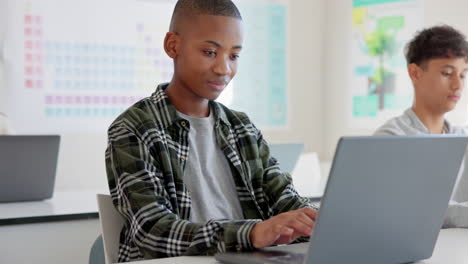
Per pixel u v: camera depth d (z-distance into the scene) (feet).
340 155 3.22
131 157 4.49
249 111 15.51
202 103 5.03
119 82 13.87
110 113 13.82
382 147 3.40
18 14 12.78
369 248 3.67
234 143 5.15
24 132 12.92
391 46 14.84
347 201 3.40
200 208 4.80
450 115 12.55
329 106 16.48
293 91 16.16
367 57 15.44
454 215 5.42
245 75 15.42
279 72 15.93
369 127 15.44
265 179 5.22
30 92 12.96
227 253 3.93
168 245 4.16
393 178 3.56
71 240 7.36
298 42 16.19
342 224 3.44
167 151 4.71
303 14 16.25
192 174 4.84
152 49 14.19
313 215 4.03
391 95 14.88
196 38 4.72
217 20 4.70
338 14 16.17
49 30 13.08
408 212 3.77
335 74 16.29
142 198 4.33
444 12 13.53
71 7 13.26
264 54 15.69
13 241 7.02
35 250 7.15
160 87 5.02
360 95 15.66
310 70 16.40
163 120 4.81
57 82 13.23
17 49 12.80
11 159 8.18
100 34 13.60
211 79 4.75
